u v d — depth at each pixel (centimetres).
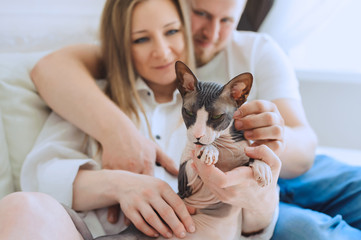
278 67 109
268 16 153
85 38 138
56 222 55
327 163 102
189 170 62
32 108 99
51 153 89
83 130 89
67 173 80
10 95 97
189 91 55
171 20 91
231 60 112
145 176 73
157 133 95
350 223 83
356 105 173
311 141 93
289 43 160
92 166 86
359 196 84
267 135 61
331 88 174
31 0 132
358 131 177
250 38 116
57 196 79
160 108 98
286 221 75
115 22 96
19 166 94
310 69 173
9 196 57
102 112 87
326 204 90
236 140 58
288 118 98
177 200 65
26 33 131
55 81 93
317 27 156
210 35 103
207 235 63
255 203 60
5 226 51
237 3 100
